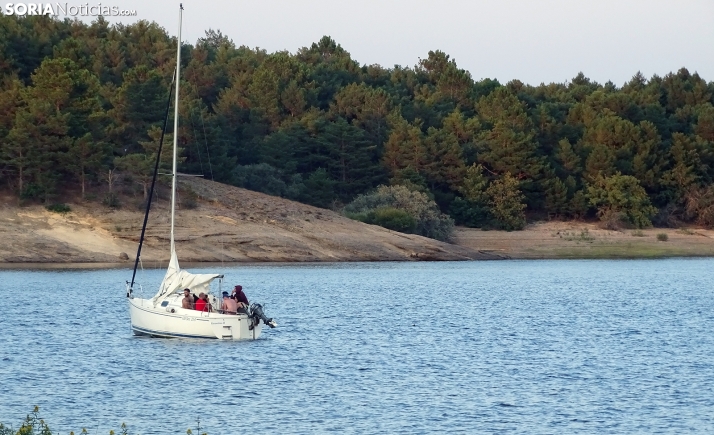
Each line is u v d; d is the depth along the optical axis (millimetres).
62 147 162875
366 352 65625
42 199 163250
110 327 75812
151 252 157625
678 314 93312
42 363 59000
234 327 67375
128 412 46781
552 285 130125
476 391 52562
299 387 53062
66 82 167375
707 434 43938
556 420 46219
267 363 60156
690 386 54250
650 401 50312
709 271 163000
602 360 63281
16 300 95875
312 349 66125
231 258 162625
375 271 152500
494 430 44312
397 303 101500
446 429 44344
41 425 39750
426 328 79812
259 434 43031
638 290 122688
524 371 58844
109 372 56312
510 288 124125
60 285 114125
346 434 43188
